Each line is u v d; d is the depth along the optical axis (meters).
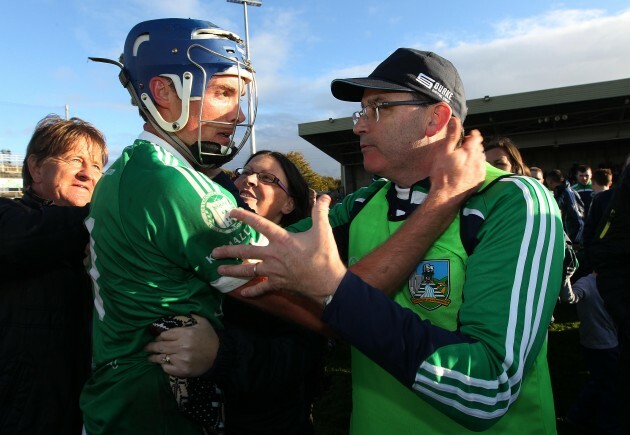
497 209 1.08
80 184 1.59
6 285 1.40
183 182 1.03
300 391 1.54
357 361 1.30
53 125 1.59
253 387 1.14
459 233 1.13
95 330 1.19
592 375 2.89
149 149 1.14
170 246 1.02
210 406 1.13
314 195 2.39
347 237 1.56
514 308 0.95
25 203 1.45
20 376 1.35
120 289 1.08
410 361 0.89
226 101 1.23
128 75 1.26
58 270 1.45
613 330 2.73
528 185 1.09
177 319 1.06
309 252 0.88
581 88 15.70
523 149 21.06
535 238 1.01
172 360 1.03
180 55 1.16
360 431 1.27
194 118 1.20
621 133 18.58
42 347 1.38
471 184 1.12
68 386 1.42
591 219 3.35
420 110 1.24
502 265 1.00
